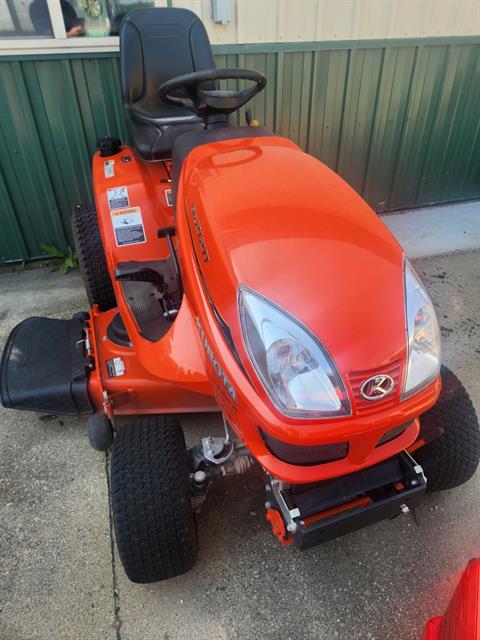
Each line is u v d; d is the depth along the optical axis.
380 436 1.10
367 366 1.04
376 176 3.55
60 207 2.97
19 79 2.54
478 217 3.62
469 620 0.98
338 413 1.04
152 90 2.27
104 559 1.52
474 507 1.63
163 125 2.25
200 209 1.33
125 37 2.18
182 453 1.35
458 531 1.57
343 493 1.27
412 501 1.30
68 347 1.90
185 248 1.39
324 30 2.88
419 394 1.12
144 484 1.27
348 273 1.14
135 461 1.30
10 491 1.73
